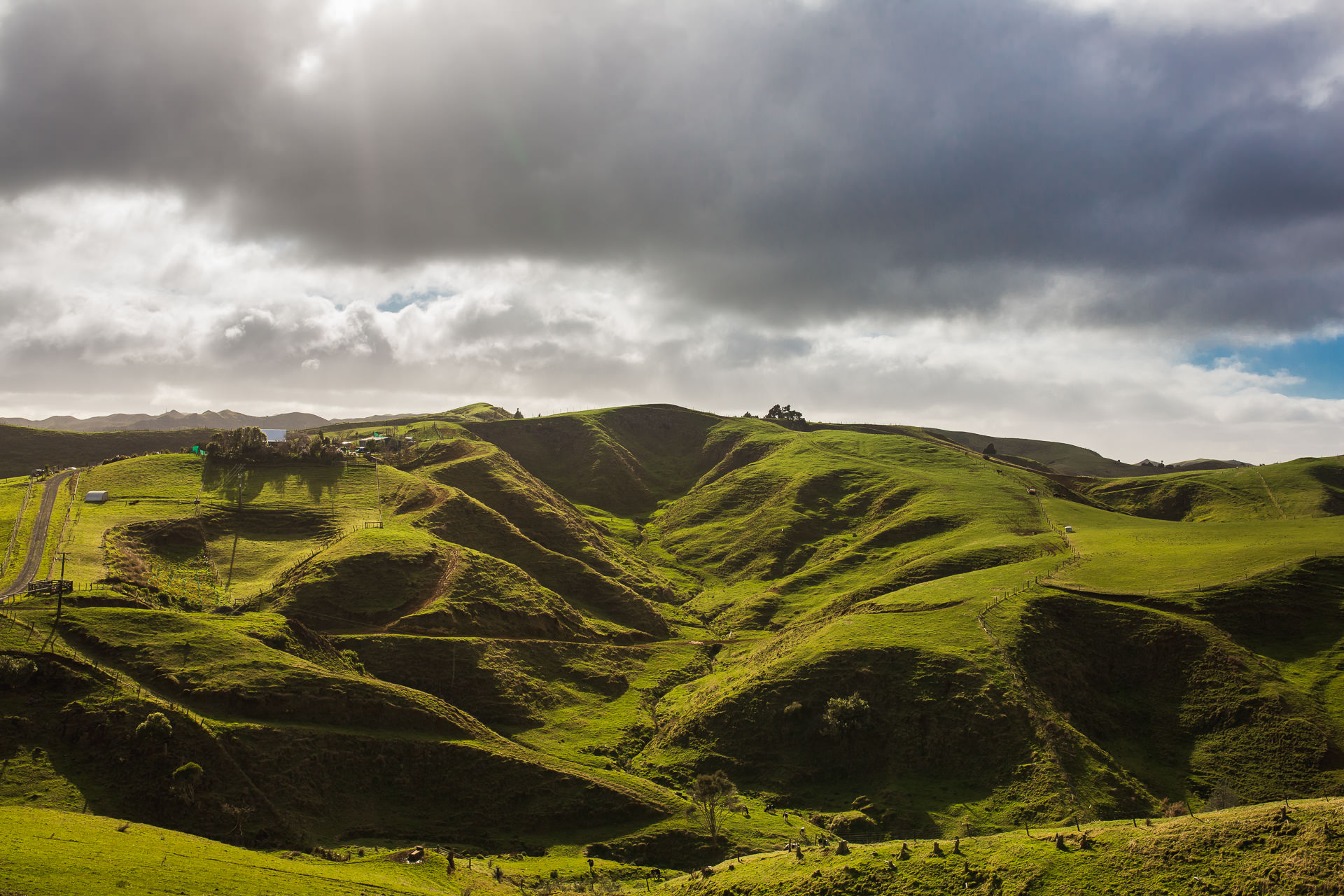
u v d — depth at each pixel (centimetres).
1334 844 4791
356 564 13675
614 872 8031
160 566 13225
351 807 8538
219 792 7806
